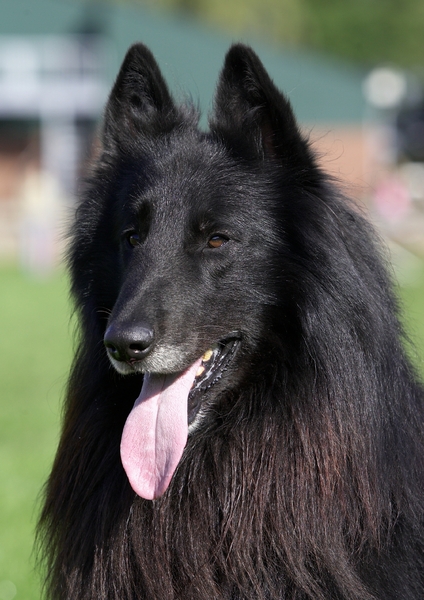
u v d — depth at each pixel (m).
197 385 5.55
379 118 51.97
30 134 50.34
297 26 76.81
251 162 5.71
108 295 5.95
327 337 5.27
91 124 47.97
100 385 5.82
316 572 5.15
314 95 44.88
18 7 46.41
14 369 16.25
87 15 46.38
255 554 5.24
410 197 48.47
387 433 5.30
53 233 31.33
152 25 43.59
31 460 10.68
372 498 5.19
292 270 5.44
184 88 7.38
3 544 8.20
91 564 5.50
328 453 5.25
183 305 5.36
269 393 5.52
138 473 5.17
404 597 5.15
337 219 5.45
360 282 5.27
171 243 5.52
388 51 80.12
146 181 5.75
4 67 47.19
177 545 5.34
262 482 5.36
